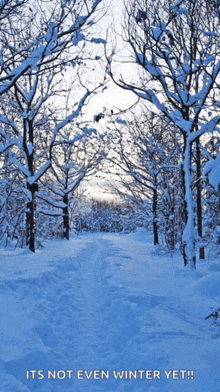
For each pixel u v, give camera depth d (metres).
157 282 8.48
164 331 4.84
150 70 10.41
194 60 10.55
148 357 3.96
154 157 17.91
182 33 10.61
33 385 3.69
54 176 26.58
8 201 19.00
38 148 20.14
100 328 5.93
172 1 10.22
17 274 8.21
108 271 11.11
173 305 6.44
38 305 6.37
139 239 29.67
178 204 16.86
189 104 10.54
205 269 10.15
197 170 13.05
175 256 15.66
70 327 5.91
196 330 5.10
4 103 16.08
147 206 23.95
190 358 3.82
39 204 26.38
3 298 6.05
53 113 17.98
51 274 9.03
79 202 34.38
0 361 3.69
